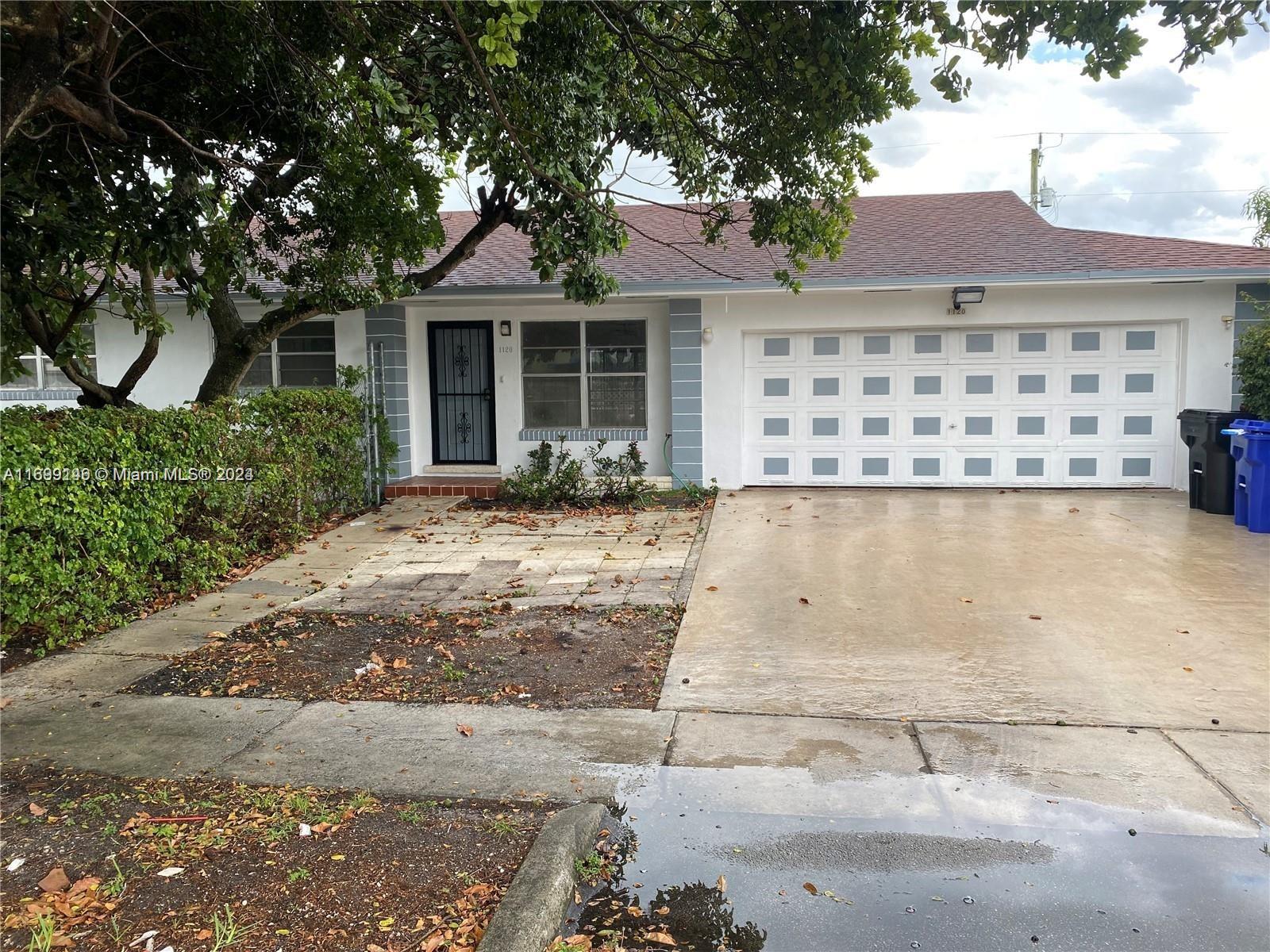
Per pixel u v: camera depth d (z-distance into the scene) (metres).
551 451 12.15
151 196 6.00
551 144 6.01
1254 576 7.13
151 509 6.46
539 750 4.20
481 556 8.45
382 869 3.13
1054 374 11.34
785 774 3.93
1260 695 4.74
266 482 8.25
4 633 5.39
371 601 6.93
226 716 4.64
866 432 11.77
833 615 6.31
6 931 2.77
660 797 3.75
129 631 6.11
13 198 5.38
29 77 4.64
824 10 4.71
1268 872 3.16
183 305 11.95
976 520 9.59
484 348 12.59
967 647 5.57
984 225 13.29
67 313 7.76
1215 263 10.45
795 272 10.98
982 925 2.90
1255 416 9.50
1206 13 3.80
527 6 3.36
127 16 5.78
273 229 7.95
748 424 11.94
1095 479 11.44
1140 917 2.92
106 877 3.08
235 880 3.05
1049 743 4.19
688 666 5.36
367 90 6.30
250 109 7.09
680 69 6.31
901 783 3.83
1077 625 5.96
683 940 2.86
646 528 9.67
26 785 3.85
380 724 4.54
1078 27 3.88
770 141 5.93
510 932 2.71
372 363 11.33
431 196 7.41
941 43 4.21
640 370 12.22
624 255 12.60
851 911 2.99
